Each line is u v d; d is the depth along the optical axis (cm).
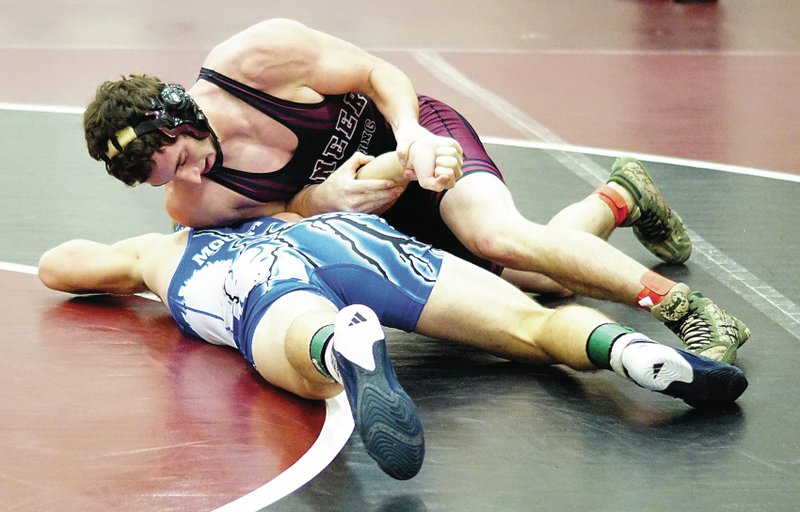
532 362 621
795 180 945
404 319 600
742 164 1001
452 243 709
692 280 736
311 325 539
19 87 1354
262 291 584
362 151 705
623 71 1438
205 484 509
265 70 659
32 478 519
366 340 475
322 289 588
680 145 1072
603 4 1994
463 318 602
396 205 705
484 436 548
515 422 561
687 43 1627
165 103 604
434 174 582
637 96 1293
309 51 672
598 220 690
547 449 535
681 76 1401
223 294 623
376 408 467
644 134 1118
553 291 721
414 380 613
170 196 660
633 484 503
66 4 2047
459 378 614
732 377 556
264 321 578
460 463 523
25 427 567
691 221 841
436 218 698
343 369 478
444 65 1500
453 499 494
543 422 561
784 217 849
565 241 620
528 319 607
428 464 524
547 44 1642
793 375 606
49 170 1008
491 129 1150
